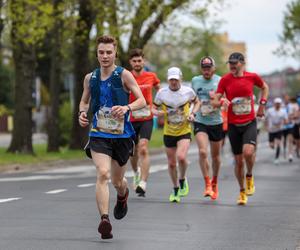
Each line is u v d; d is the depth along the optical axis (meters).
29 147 51.91
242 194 22.88
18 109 51.88
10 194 25.95
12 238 16.39
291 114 51.28
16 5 48.28
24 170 41.44
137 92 16.31
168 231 17.50
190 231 17.53
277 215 20.41
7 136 110.19
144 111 25.08
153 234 17.05
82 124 16.69
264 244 15.85
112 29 57.44
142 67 25.39
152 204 22.78
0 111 55.03
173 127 23.44
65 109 73.06
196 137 24.23
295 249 15.29
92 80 16.34
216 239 16.44
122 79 16.33
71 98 84.56
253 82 22.72
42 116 110.62
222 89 22.80
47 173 38.31
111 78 16.28
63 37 58.91
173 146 23.62
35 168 42.97
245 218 19.78
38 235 16.80
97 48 16.31
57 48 59.16
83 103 16.81
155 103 23.59
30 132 52.00
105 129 16.23
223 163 44.91
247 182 23.22
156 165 43.03
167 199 24.23
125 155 16.58
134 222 18.92
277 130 45.09
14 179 33.62
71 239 16.28
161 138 87.44
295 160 49.66
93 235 16.81
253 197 25.14
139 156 25.11
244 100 22.59
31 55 51.91
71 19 56.25
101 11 57.09
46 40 63.66
